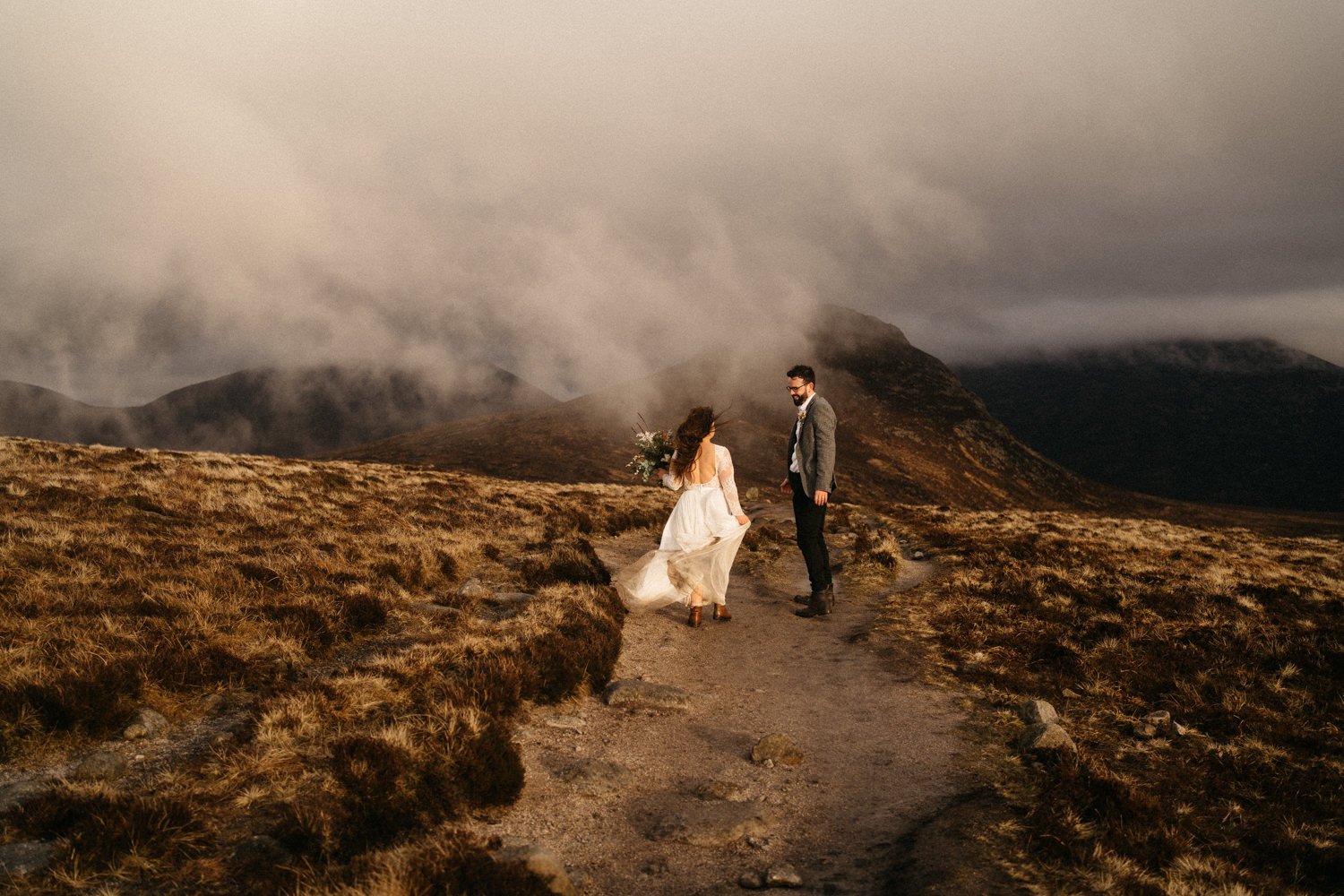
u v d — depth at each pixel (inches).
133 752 170.7
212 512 454.6
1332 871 143.5
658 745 207.3
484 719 185.6
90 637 213.0
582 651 256.1
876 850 149.8
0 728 166.1
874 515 804.6
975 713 229.1
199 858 128.0
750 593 420.5
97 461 605.6
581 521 624.7
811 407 361.1
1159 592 375.6
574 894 127.9
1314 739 210.5
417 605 316.5
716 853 149.7
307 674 229.3
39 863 121.8
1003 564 446.3
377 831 142.9
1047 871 137.3
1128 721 222.1
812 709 241.6
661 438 347.3
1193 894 130.7
